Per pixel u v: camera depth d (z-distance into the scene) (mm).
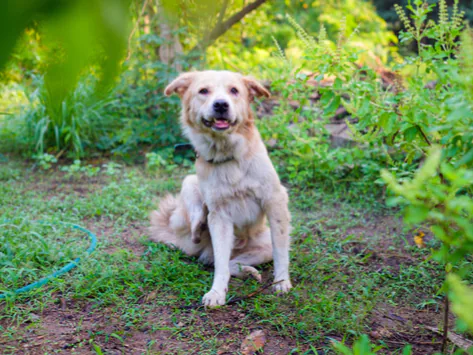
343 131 6988
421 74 3801
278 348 2824
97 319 3146
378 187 5844
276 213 3701
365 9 13914
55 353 2740
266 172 3688
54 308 3275
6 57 606
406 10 15266
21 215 5047
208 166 3736
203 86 3752
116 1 642
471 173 1610
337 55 3127
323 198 5855
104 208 5539
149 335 2967
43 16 612
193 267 3998
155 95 7828
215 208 3723
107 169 7297
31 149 7992
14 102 9312
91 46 640
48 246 4094
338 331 2967
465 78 1909
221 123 3527
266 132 6641
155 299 3432
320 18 13492
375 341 2867
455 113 1829
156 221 4738
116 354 2744
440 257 1873
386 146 5742
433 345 2818
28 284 3580
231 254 4180
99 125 8156
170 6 787
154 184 6422
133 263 3949
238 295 3512
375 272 3799
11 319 3111
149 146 8180
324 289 3537
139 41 7371
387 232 4773
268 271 4039
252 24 10961
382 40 13094
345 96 7234
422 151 3080
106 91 683
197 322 3117
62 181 6734
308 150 5926
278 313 3189
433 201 1882
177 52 7750
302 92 6555
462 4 12859
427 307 3318
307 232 4730
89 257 4098
